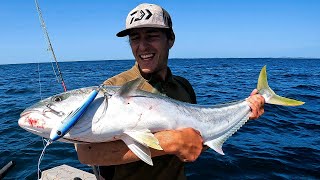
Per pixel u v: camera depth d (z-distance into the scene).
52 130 0.63
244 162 1.90
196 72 13.16
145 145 0.66
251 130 2.69
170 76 0.92
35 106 0.68
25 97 5.16
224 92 5.74
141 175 0.78
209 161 1.89
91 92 0.67
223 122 0.90
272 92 1.01
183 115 0.80
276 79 9.24
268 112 3.48
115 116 0.69
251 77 10.20
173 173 0.82
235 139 2.41
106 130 0.67
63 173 1.41
